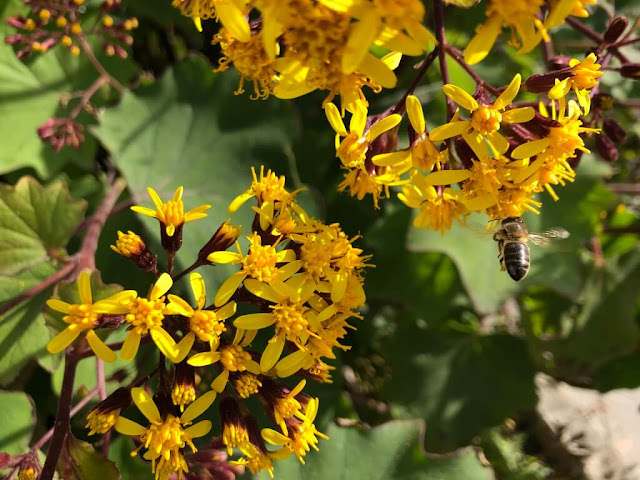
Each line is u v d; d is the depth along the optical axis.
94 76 0.17
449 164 0.10
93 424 0.09
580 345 0.19
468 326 0.20
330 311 0.10
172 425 0.09
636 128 0.20
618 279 0.19
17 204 0.14
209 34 0.18
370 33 0.08
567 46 0.17
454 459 0.16
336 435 0.15
